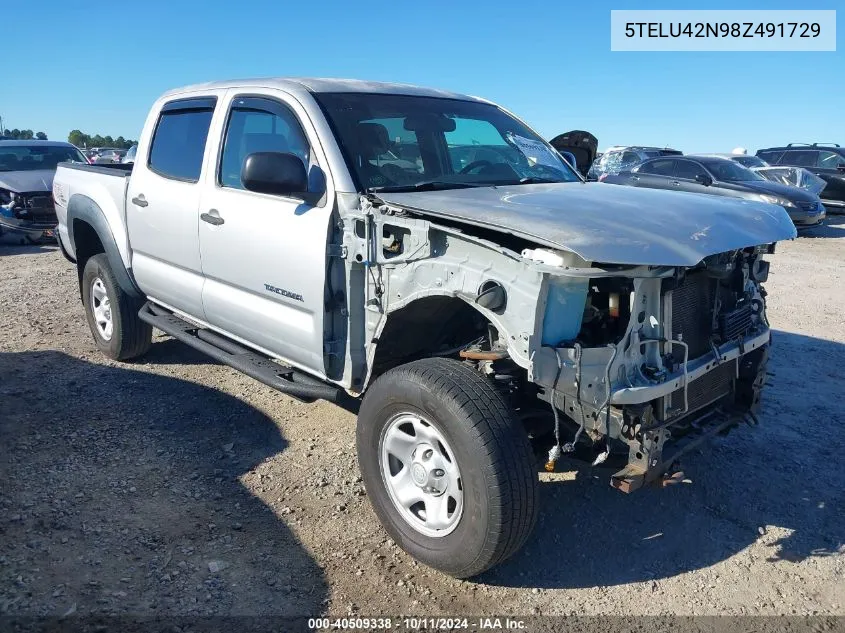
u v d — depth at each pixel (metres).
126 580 3.07
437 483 3.07
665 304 3.00
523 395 3.27
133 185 5.12
